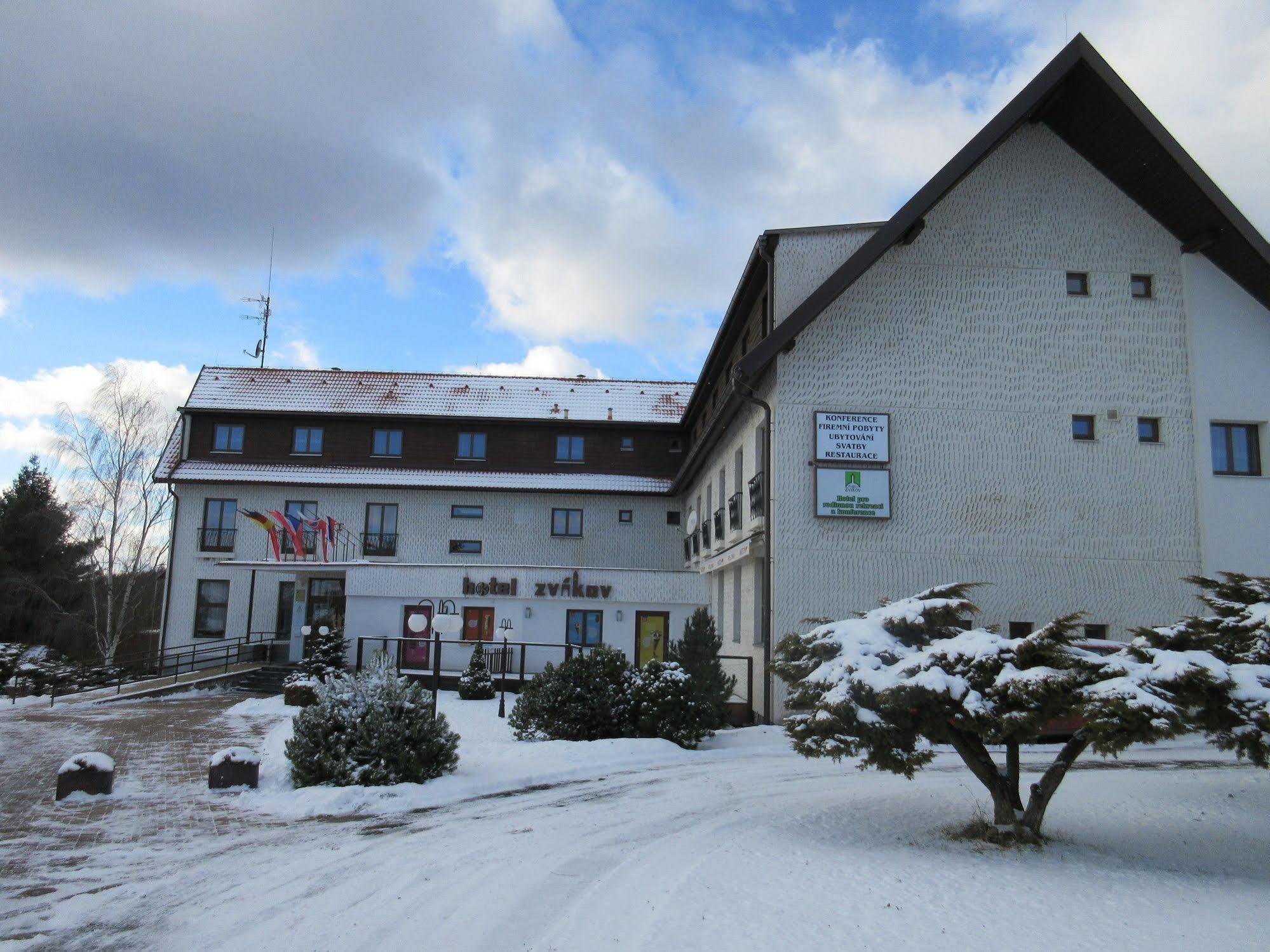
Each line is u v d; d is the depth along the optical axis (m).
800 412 18.62
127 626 39.16
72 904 6.76
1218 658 8.45
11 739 15.73
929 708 8.30
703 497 28.05
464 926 6.01
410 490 31.09
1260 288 19.58
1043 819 9.20
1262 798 10.45
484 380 34.59
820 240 19.23
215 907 6.64
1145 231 19.75
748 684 20.02
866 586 18.22
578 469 32.16
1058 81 17.58
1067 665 8.30
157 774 12.57
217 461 31.20
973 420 18.84
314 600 30.12
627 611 26.03
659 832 9.02
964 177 18.41
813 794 11.30
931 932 5.79
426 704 12.38
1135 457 19.02
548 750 14.15
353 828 9.51
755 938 5.62
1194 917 6.20
